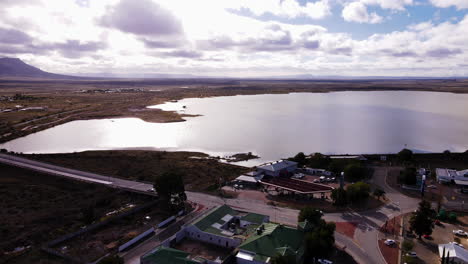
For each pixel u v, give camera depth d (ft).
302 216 275.39
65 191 380.17
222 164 504.02
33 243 257.96
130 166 486.38
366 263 232.32
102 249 248.52
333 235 269.44
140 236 266.57
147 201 352.28
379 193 352.08
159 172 456.45
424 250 250.57
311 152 598.34
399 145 652.48
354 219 304.91
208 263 225.35
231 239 249.75
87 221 287.28
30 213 312.09
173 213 318.04
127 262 231.30
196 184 411.75
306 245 237.04
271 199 357.61
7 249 246.27
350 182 411.75
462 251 233.96
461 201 353.51
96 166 485.15
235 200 354.74
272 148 627.87
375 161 518.37
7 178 412.57
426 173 445.37
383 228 286.46
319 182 410.72
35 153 581.12
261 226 259.39
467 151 564.30
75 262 228.43
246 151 604.90
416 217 269.85
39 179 416.67
